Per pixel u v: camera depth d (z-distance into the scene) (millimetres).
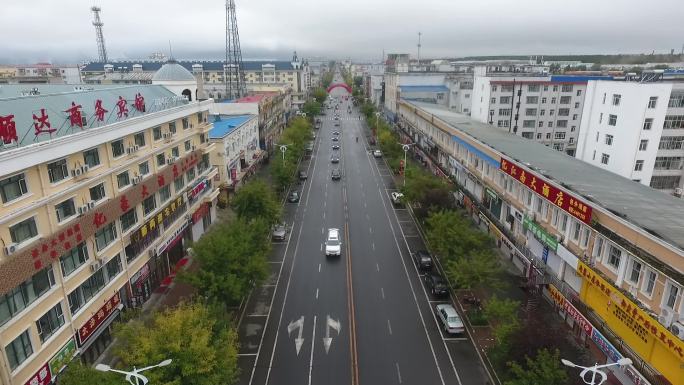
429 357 32781
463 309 39062
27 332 25547
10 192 25000
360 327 36312
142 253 39219
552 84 79062
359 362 32188
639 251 25984
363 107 166000
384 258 49031
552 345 27312
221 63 181750
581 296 32344
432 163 78375
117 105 36875
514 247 42312
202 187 53688
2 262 23453
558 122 80938
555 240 34906
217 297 33219
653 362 24719
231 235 38594
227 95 116688
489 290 41125
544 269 37406
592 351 31062
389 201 69125
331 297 40844
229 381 25188
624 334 27141
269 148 99750
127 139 37281
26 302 25641
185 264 47500
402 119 113000
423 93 116812
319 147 111250
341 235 55406
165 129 44469
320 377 30688
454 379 30578
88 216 30547
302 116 123000
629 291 27328
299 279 44188
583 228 32281
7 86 50625
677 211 29516
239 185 69562
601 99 53688
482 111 82062
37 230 26719
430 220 44156
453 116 79938
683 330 22203
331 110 187875
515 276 43188
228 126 71062
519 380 25188
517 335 28266
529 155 45750
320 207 66125
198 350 23078
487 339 34875
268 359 32469
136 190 37281
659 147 50375
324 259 48719
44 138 28969
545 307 37688
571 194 32656
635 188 35156
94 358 32031
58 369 27156
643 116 48469
